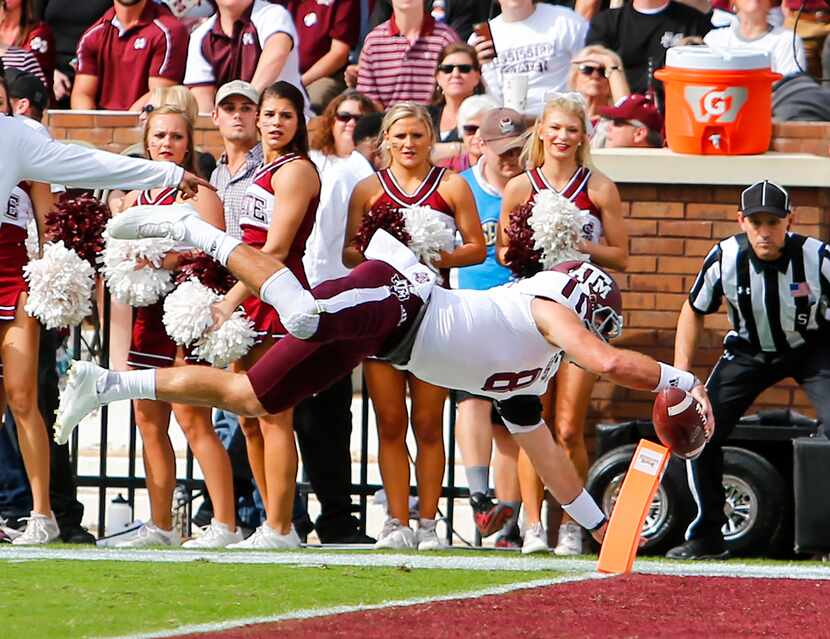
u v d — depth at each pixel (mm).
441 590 20422
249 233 25938
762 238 26188
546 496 29969
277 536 26109
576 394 26672
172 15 38531
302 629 17016
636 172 30766
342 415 28422
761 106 30828
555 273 21516
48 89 39094
